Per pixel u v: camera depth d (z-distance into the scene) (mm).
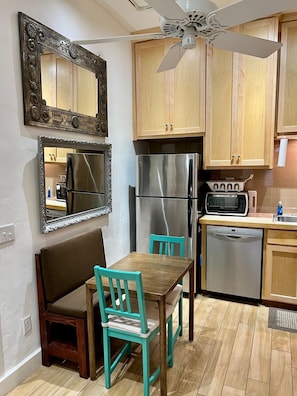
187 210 3016
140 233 3281
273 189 3297
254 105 2898
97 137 2748
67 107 2301
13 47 1820
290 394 1836
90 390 1892
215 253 3047
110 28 2844
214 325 2609
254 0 1338
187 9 1474
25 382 1961
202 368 2070
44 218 2090
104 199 2898
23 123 1913
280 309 2877
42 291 2053
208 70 3033
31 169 1997
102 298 1806
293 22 2738
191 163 2951
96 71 2645
